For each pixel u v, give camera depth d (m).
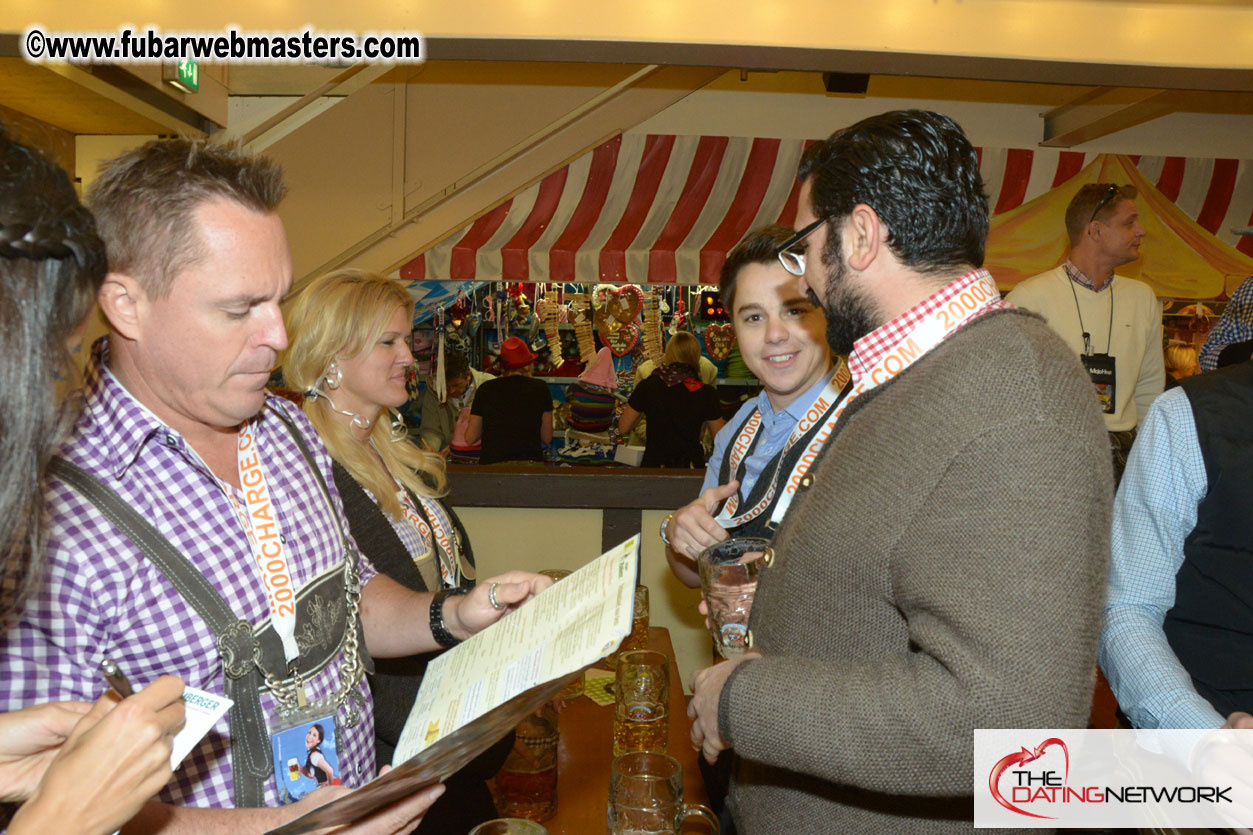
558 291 5.91
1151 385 3.73
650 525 2.93
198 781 0.91
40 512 0.63
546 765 1.27
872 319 0.98
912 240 0.93
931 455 0.83
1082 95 5.01
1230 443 1.18
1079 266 3.66
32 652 0.81
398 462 1.76
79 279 0.60
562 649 0.87
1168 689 1.12
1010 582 0.76
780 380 1.60
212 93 4.45
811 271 1.03
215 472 1.01
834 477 0.93
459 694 0.98
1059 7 3.12
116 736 0.65
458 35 3.06
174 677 0.71
